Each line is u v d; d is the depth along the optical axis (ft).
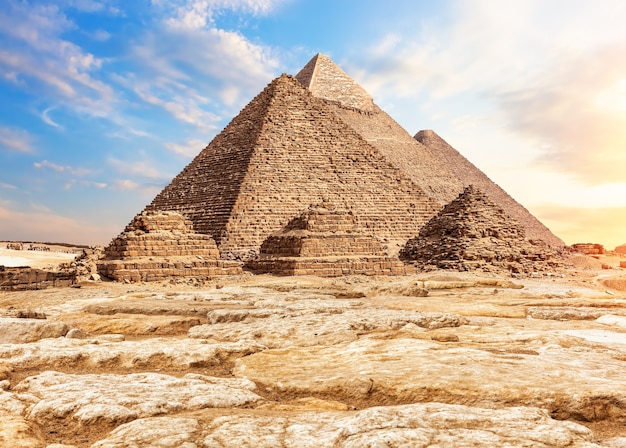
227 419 39.52
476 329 81.46
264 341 71.20
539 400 43.78
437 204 561.02
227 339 72.90
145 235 211.20
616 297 152.76
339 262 250.78
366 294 148.46
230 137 598.75
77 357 59.88
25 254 421.18
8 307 117.50
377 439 33.76
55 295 137.80
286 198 504.02
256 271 255.29
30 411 42.78
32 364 58.34
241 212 476.13
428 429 35.86
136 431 36.99
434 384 46.96
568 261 456.45
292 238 261.03
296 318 83.41
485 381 47.42
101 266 204.44
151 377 50.85
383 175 571.69
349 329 75.77
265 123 574.15
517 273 299.99
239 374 55.72
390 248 478.18
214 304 109.81
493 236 332.60
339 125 607.37
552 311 105.29
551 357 59.21
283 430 37.60
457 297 141.18
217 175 548.31
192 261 212.23
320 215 270.67
